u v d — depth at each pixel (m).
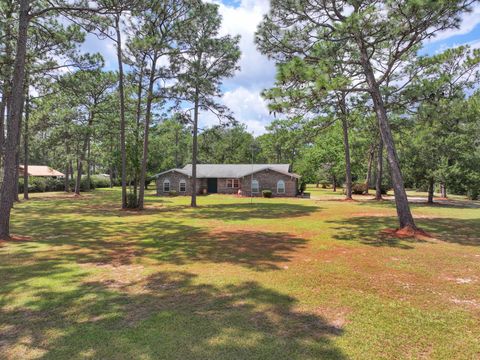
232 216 16.47
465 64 16.56
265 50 12.60
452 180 21.50
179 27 18.91
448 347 3.46
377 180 27.83
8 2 14.89
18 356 3.25
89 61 20.48
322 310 4.43
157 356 3.25
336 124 26.77
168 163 52.75
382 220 14.39
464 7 8.74
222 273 6.21
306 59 11.73
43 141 30.14
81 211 18.83
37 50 17.84
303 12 11.59
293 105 9.72
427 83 10.87
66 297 4.91
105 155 30.84
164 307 4.52
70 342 3.53
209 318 4.14
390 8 9.06
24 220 14.69
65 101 28.17
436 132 18.23
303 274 6.14
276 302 4.71
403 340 3.60
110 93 30.03
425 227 12.08
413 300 4.84
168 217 16.09
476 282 5.70
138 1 10.84
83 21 13.40
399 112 13.16
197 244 9.19
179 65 19.58
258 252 8.10
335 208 20.50
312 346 3.44
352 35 10.44
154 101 22.67
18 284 5.53
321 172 43.50
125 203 20.05
